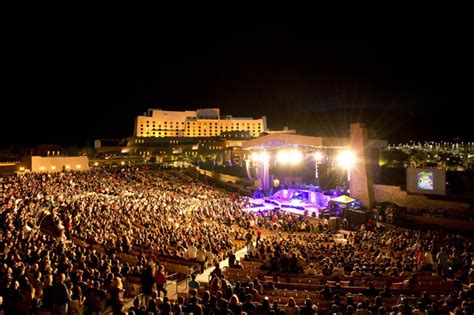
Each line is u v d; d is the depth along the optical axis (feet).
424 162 200.75
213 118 610.24
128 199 148.46
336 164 164.66
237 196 193.77
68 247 63.21
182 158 429.79
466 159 194.59
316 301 41.11
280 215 132.36
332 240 94.58
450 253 72.43
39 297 41.52
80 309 38.40
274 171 208.33
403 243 83.66
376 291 44.57
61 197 139.44
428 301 38.70
